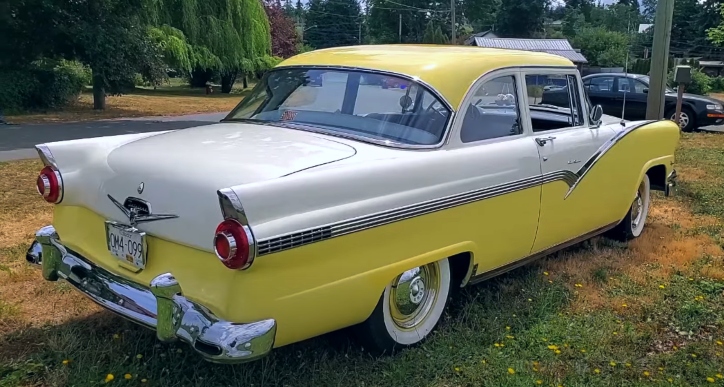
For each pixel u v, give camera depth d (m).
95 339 3.72
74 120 16.64
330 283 3.11
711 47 63.66
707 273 5.47
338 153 3.39
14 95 18.05
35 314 4.11
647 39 60.34
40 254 3.82
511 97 4.37
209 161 3.17
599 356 3.88
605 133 5.29
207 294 2.92
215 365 3.48
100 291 3.33
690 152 12.27
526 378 3.55
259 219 2.78
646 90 16.56
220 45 25.67
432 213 3.60
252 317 2.85
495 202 4.07
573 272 5.28
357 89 3.99
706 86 33.19
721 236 6.63
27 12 17.38
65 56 18.73
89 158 3.69
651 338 4.21
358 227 3.17
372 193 3.27
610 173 5.34
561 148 4.68
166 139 3.71
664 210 7.67
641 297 4.89
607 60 53.88
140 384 3.30
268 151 3.35
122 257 3.33
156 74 20.02
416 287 3.81
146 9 20.84
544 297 4.66
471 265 4.05
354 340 3.77
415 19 79.12
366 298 3.33
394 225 3.38
